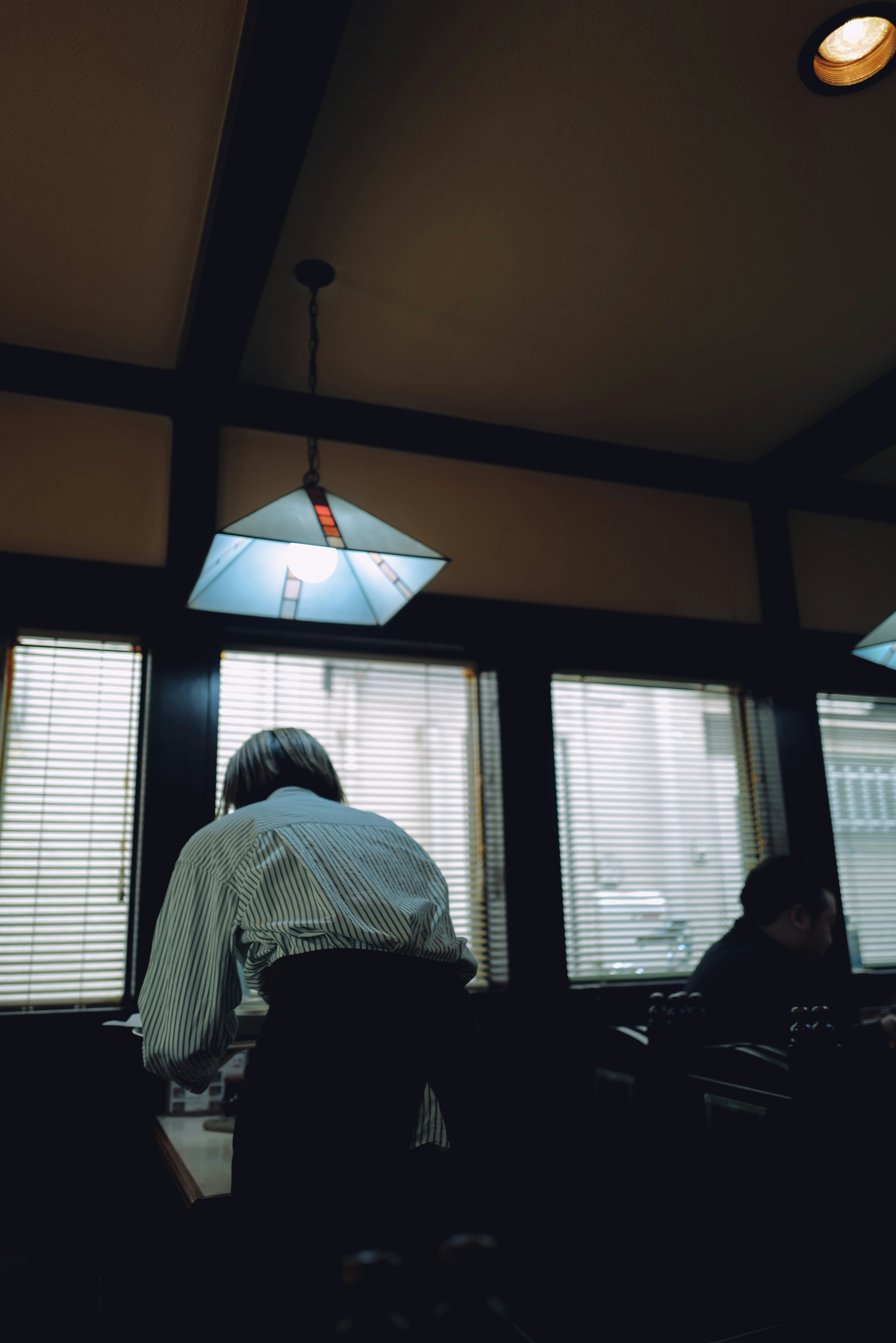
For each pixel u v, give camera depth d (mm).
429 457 3189
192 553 2752
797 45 1864
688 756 3414
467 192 2193
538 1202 2643
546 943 2924
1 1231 2217
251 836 1492
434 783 3014
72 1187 2285
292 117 1797
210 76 1846
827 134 2076
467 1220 1251
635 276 2514
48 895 2480
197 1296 1375
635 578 3410
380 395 3039
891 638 2674
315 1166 1217
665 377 2994
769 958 2354
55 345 2697
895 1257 1672
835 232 2379
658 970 3135
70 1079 2350
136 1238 2215
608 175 2166
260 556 2066
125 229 2254
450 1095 1312
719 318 2701
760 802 3480
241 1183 1255
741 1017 2236
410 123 1996
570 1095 2811
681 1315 1826
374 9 1726
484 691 3131
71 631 2654
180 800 2592
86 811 2568
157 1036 1440
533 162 2119
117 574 2678
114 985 2475
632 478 3482
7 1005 2379
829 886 3359
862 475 3717
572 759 3229
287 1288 1181
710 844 3352
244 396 2930
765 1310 1816
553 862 3000
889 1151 1729
